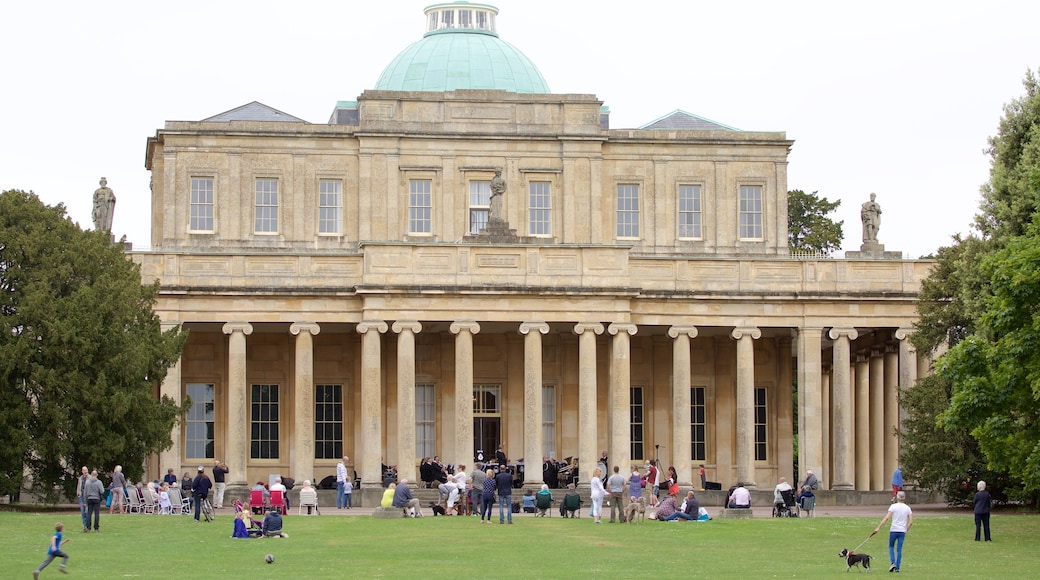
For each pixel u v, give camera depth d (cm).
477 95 9612
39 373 7406
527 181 9606
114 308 7706
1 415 7381
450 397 9425
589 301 8856
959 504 8456
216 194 9481
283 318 8806
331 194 9556
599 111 9900
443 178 9550
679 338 9044
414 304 8762
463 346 8756
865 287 9119
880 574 5097
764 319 9112
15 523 6575
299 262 8844
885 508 8612
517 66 10194
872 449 9581
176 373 8775
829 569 5241
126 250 9050
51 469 7688
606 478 9012
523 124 9625
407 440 8694
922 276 9144
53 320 7494
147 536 6191
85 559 5381
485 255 8825
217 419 9288
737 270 9106
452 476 8000
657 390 9644
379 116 9544
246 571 5069
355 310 8844
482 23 10631
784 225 9806
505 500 6906
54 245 7756
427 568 5172
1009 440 6319
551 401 9538
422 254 8794
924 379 8419
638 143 9750
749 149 9819
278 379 9381
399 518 7212
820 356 9131
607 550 5784
